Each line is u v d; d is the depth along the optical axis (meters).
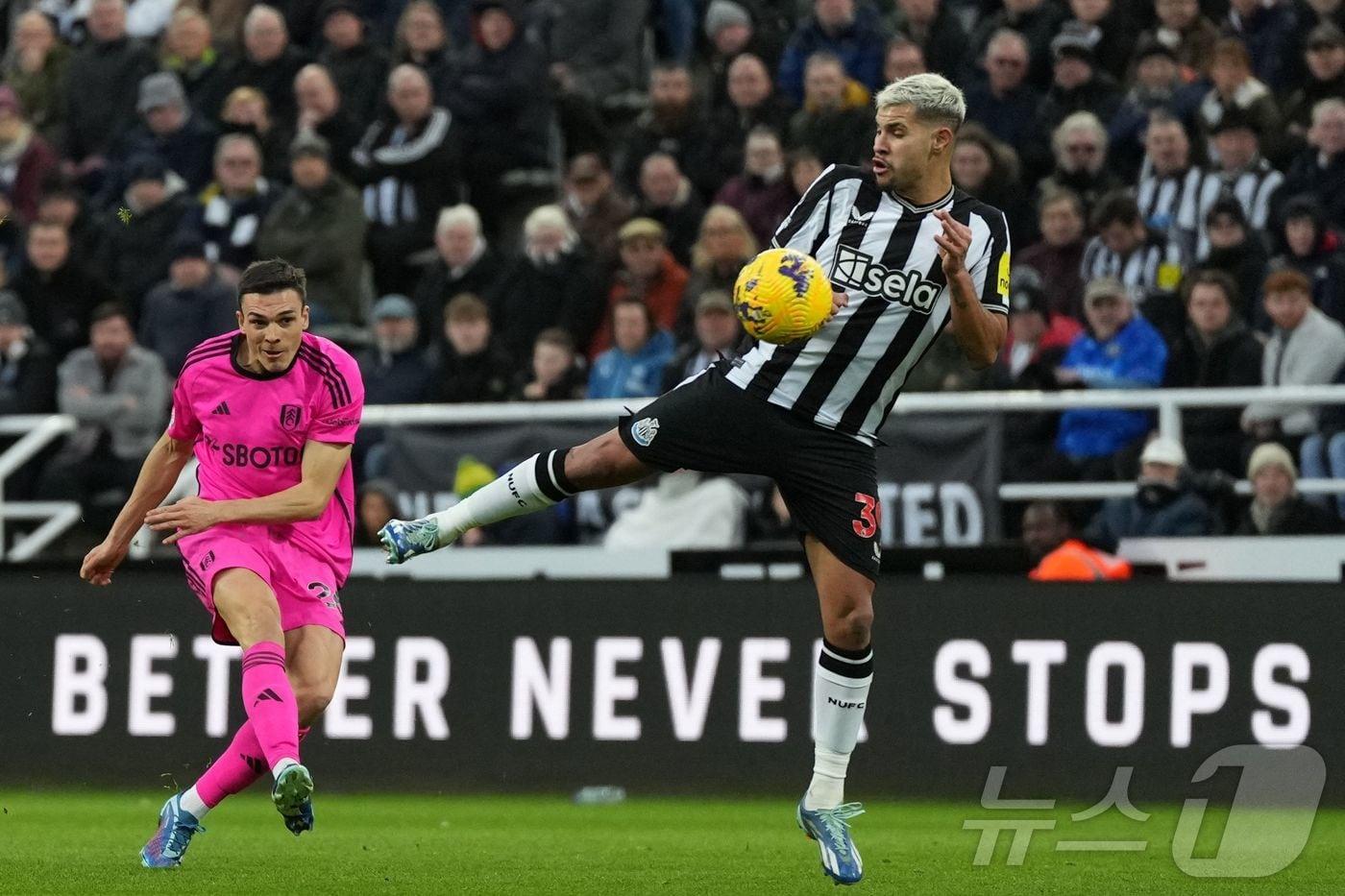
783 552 31.11
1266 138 38.88
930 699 29.67
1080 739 29.17
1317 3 41.25
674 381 35.47
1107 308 34.47
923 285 17.70
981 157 38.28
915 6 42.94
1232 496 32.91
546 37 47.97
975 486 33.25
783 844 23.58
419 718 31.22
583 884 18.48
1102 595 29.20
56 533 37.53
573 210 42.41
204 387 18.72
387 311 38.84
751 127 43.00
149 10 51.97
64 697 32.09
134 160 43.91
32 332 41.56
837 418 17.80
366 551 34.97
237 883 18.17
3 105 46.75
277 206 42.22
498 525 35.25
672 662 30.44
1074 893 17.89
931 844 23.59
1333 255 36.06
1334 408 33.69
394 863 20.53
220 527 18.67
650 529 34.22
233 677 31.52
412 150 42.97
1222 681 28.77
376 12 50.12
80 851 21.88
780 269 17.14
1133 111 40.34
